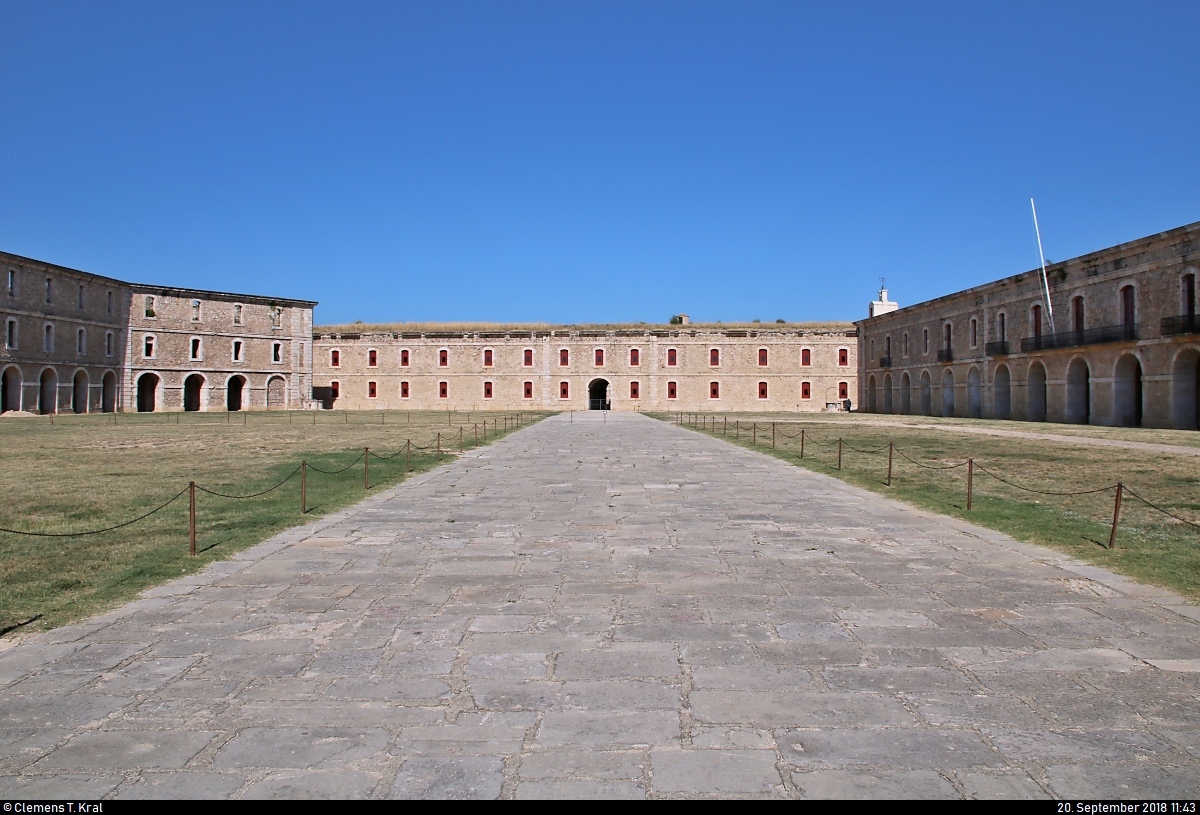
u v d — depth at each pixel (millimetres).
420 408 78500
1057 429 35844
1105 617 6348
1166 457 20766
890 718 4465
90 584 7500
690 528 10359
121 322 65688
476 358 78562
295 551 8977
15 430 36781
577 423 45938
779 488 14680
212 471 18078
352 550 9016
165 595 7090
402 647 5660
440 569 8055
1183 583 7410
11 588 7320
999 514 11453
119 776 3875
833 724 4391
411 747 4141
